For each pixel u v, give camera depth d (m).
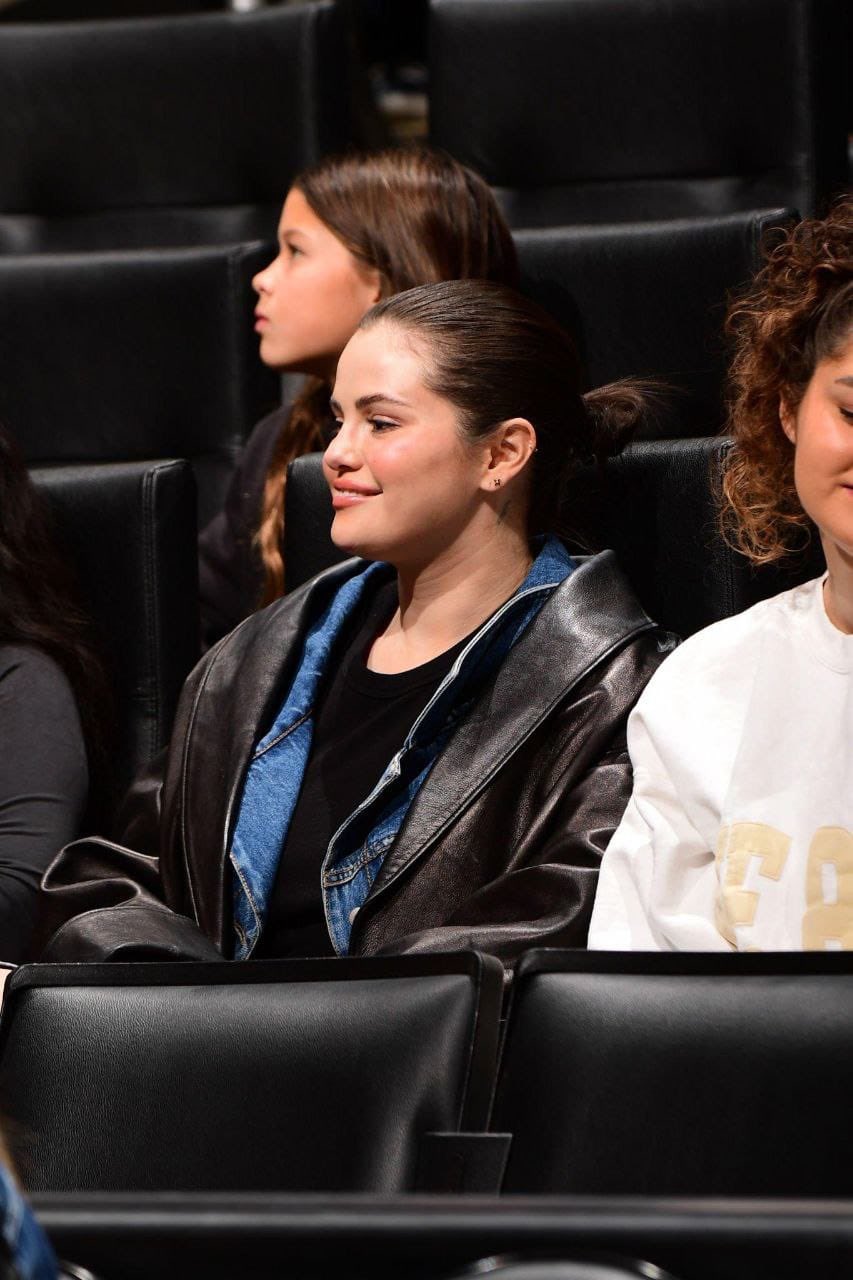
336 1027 2.16
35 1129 2.23
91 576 4.41
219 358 5.38
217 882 3.45
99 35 6.24
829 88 5.38
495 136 5.66
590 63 5.53
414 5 9.34
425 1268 1.25
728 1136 1.87
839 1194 1.81
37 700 4.20
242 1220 1.28
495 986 2.12
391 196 4.72
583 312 4.52
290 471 4.18
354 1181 2.04
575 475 3.85
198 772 3.61
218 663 3.76
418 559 3.56
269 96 6.00
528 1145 1.96
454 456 3.50
